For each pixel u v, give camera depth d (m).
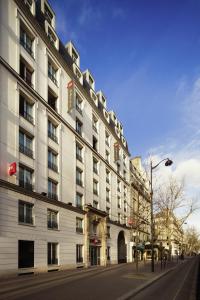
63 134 33.94
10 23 25.27
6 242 22.30
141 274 26.36
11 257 22.75
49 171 30.28
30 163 26.67
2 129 23.12
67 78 36.06
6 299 13.15
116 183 54.78
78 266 34.97
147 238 70.31
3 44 24.09
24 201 25.09
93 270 31.62
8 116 23.98
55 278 22.45
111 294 14.91
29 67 28.16
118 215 54.78
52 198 30.23
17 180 24.34
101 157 46.66
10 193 23.23
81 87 39.94
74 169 36.31
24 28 27.72
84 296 14.20
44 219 28.03
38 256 26.53
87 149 41.25
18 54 26.06
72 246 33.81
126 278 23.11
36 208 26.75
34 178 27.06
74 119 37.31
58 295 14.38
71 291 15.78
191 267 41.72
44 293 15.00
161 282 22.28
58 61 33.72
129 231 59.19
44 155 29.17
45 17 32.62
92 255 39.97
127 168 63.00
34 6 29.14
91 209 38.97
